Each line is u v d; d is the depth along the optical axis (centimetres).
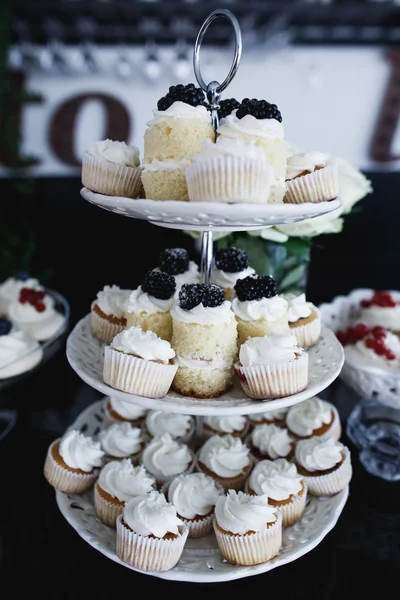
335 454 66
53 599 56
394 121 201
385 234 124
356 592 57
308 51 193
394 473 71
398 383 75
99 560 60
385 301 92
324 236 122
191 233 80
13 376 78
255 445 72
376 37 187
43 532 63
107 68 192
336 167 60
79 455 65
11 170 137
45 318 96
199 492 63
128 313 64
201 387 59
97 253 119
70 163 202
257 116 57
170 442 69
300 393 57
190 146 57
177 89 58
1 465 70
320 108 201
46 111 194
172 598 57
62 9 170
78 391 85
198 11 175
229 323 59
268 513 57
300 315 68
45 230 119
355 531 64
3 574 58
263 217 49
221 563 59
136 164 62
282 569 59
